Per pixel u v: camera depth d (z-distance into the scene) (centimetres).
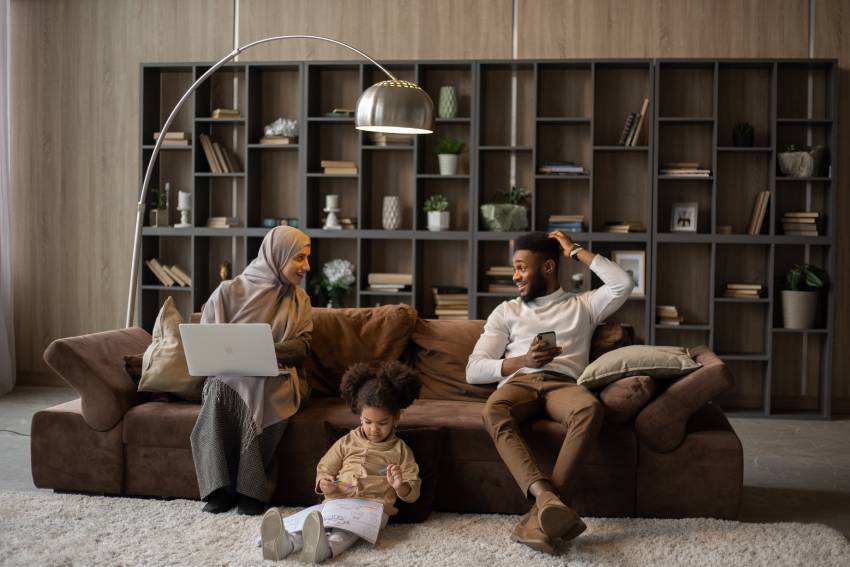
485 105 622
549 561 281
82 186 654
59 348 342
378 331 390
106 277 652
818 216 580
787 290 585
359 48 627
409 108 352
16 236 662
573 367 360
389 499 310
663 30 602
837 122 577
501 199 620
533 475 302
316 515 278
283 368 345
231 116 625
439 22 620
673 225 599
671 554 288
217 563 277
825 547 295
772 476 416
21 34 655
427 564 278
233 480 333
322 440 338
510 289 604
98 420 346
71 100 653
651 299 584
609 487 330
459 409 355
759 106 601
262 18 634
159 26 643
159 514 326
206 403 333
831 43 590
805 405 604
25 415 544
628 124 589
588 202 615
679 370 331
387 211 613
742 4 596
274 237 361
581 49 609
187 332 329
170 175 651
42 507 332
